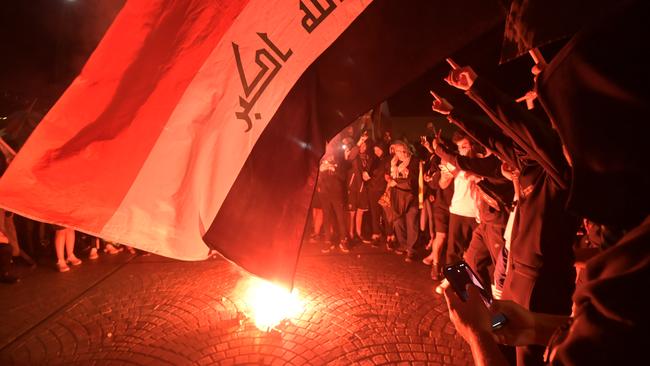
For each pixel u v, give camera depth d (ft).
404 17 6.15
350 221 25.00
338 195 22.82
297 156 6.12
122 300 16.94
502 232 13.56
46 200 5.82
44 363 12.84
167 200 6.12
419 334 14.16
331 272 19.95
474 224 17.42
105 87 5.74
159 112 5.95
